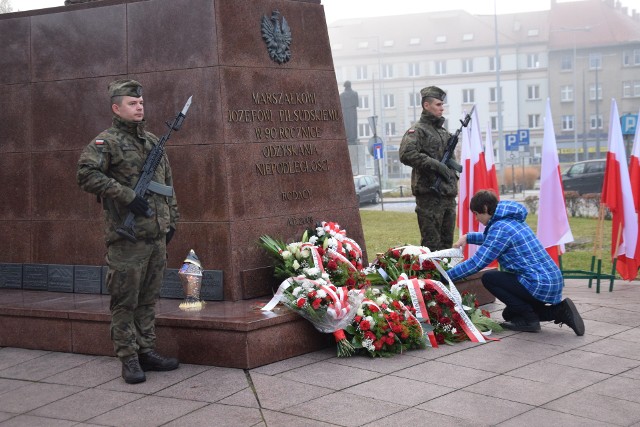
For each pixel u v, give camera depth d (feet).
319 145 25.82
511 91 226.38
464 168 32.78
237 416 16.34
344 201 26.45
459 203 33.12
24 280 25.86
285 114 24.81
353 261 23.90
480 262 22.61
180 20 23.49
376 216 72.54
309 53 25.86
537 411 16.56
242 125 23.44
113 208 18.56
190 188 23.36
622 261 31.35
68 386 18.75
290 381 18.52
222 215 22.94
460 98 228.22
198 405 17.07
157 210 18.83
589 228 60.08
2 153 26.32
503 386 18.16
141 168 18.67
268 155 24.09
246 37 23.85
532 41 225.15
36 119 25.75
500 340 22.34
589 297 29.09
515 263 22.90
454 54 226.99
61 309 21.74
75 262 25.25
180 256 23.45
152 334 19.65
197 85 23.27
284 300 20.92
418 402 17.07
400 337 20.88
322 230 23.70
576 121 210.18
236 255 22.88
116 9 24.40
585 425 15.81
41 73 25.62
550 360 20.29
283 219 24.32
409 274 23.50
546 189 30.55
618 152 30.63
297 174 24.97
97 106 24.75
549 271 22.68
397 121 229.66
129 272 18.51
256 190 23.65
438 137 27.66
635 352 21.03
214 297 22.89
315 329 21.08
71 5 25.20
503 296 23.32
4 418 16.80
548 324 24.30
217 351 19.72
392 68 229.25
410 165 27.30
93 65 24.80
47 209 25.66
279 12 24.91
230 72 23.26
